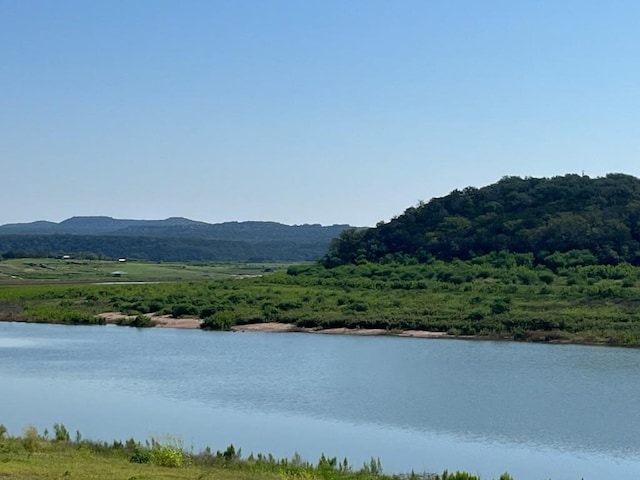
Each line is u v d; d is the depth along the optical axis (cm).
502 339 8694
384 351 7806
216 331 9738
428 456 4041
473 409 5078
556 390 5681
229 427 4594
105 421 4719
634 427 4612
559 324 8812
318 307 10531
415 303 10400
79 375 6388
